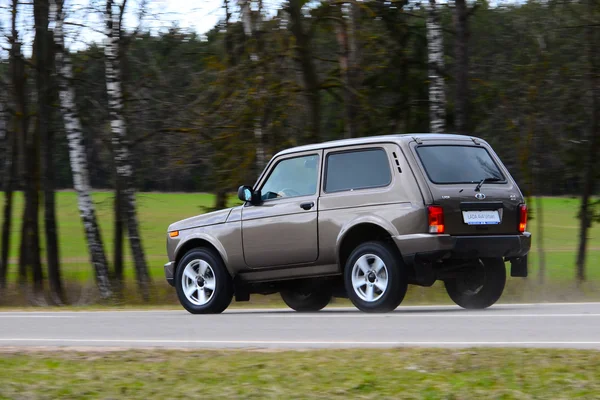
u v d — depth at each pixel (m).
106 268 65.75
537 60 63.09
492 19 65.19
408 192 28.66
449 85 64.19
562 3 62.28
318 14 57.44
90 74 68.31
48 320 30.50
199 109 60.28
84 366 18.31
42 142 65.69
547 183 70.50
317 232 30.44
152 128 62.62
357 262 29.38
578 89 64.38
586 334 21.36
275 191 32.12
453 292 31.89
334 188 30.44
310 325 25.34
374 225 29.38
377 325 24.53
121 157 64.94
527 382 15.09
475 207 29.11
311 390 15.06
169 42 62.97
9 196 86.56
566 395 14.20
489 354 17.69
